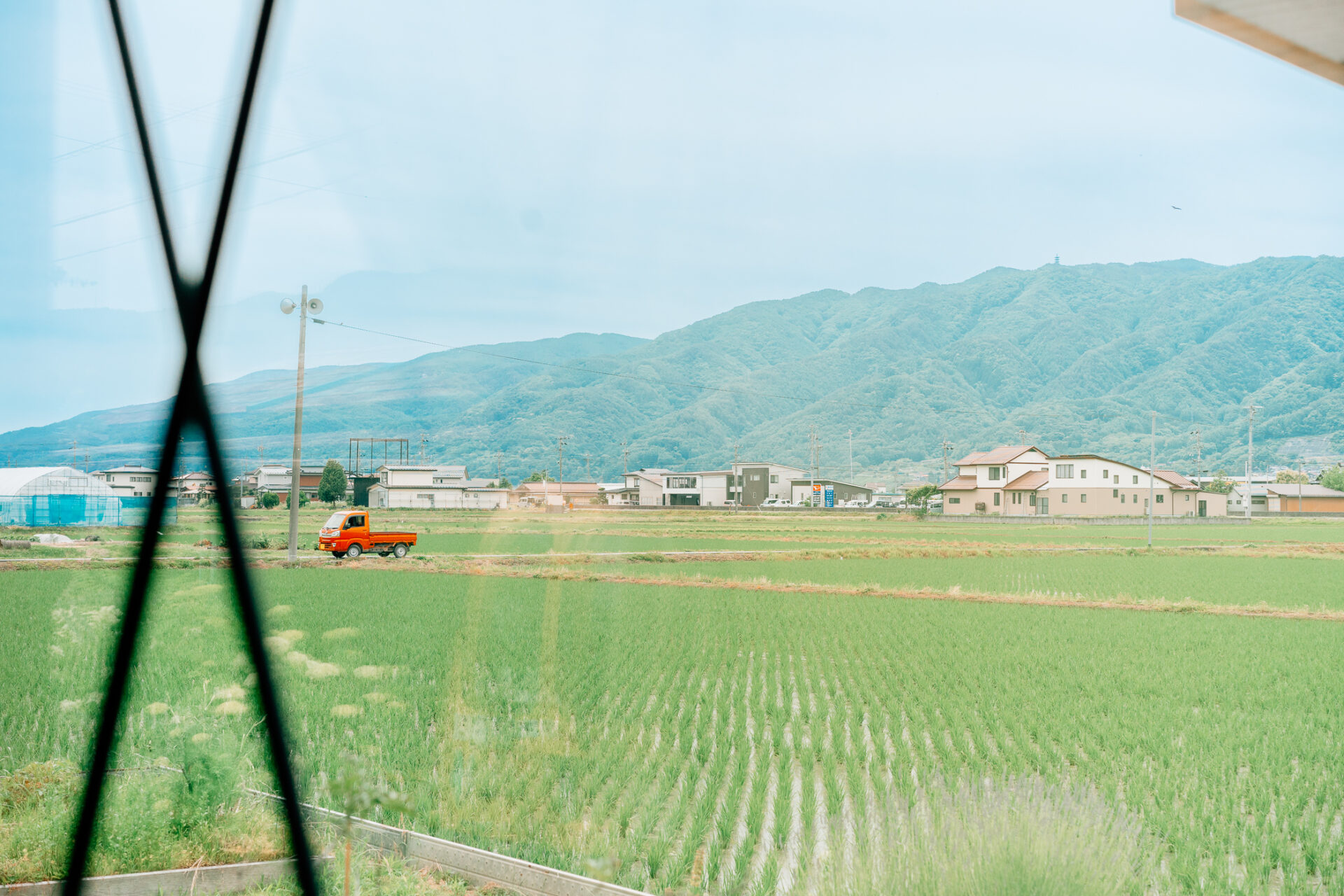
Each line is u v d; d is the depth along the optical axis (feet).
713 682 37.60
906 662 47.11
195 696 20.86
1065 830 14.67
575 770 15.89
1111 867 14.51
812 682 40.83
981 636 56.59
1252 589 84.79
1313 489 286.05
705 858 19.11
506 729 14.24
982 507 249.55
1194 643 54.54
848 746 29.37
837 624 60.70
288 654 32.89
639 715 29.55
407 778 18.48
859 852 14.78
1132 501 224.53
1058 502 225.97
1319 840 21.90
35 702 24.13
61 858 15.19
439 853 15.31
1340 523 210.18
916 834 15.19
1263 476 341.62
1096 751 29.76
